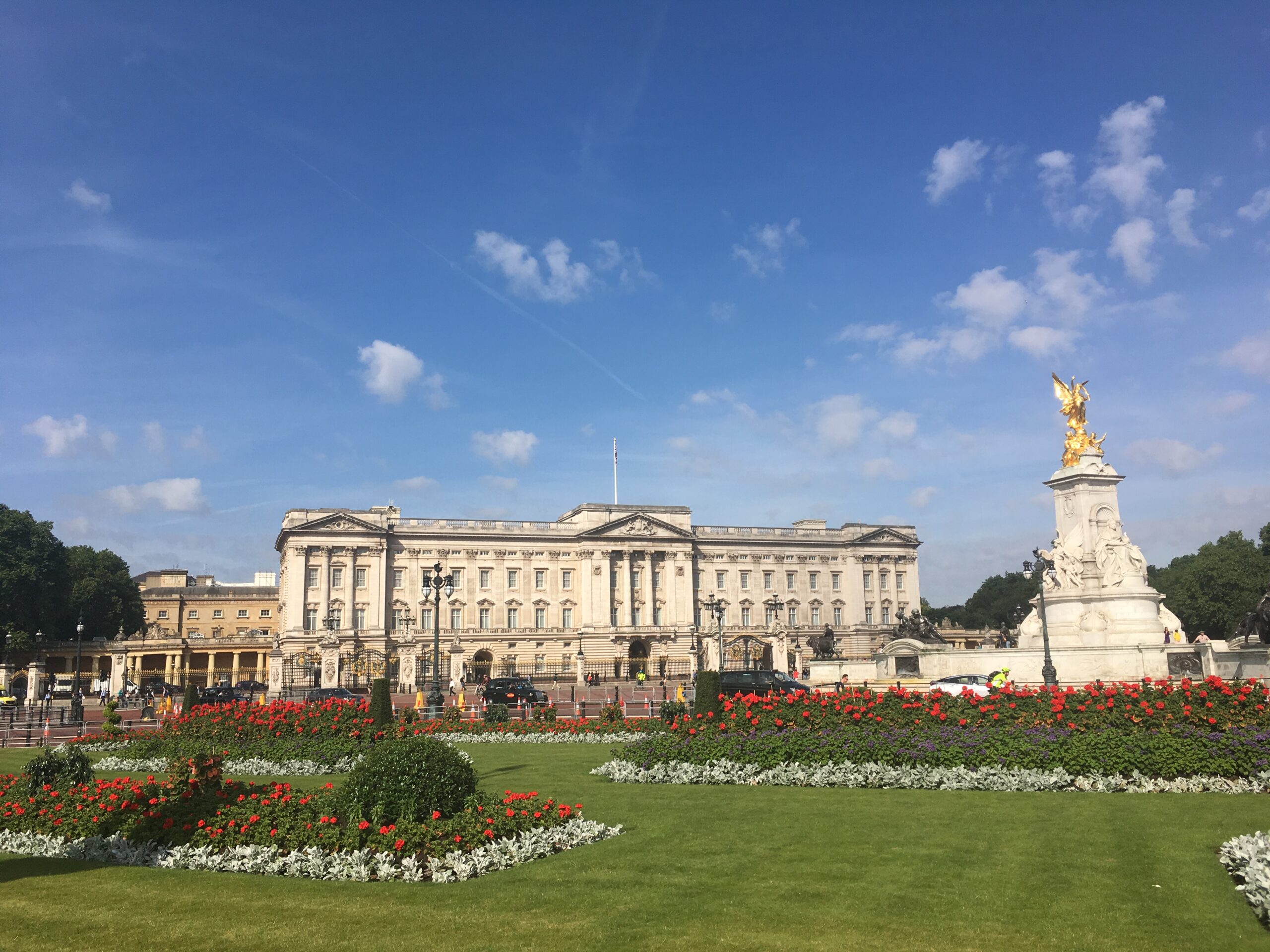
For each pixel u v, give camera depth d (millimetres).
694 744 28594
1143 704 26094
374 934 14016
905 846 18594
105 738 43219
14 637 122062
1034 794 23641
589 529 149750
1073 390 67625
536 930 14039
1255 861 15172
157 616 167875
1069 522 66875
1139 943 13227
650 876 16766
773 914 14594
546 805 20500
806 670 78688
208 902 15688
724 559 159625
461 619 143125
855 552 166250
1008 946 13195
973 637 159125
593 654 146375
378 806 18750
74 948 13562
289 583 134875
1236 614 130625
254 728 36094
